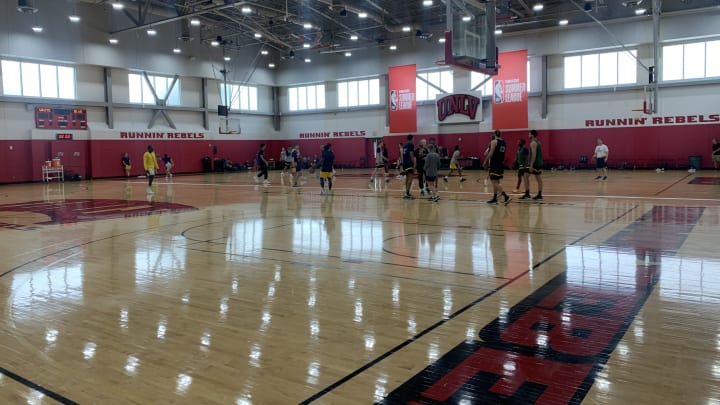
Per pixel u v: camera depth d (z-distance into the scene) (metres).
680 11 23.03
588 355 3.23
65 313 4.30
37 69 24.62
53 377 3.06
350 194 15.05
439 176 22.94
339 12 24.00
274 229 8.71
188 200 14.12
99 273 5.72
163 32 28.84
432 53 29.70
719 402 2.60
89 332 3.83
